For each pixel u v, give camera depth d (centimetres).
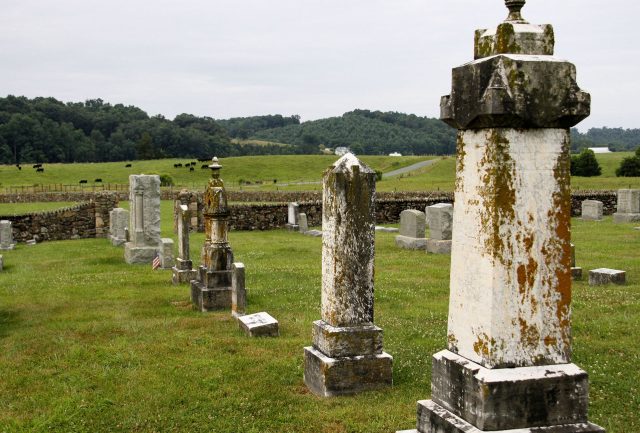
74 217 3153
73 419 753
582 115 477
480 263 487
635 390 803
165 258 2014
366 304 822
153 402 802
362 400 781
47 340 1103
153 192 2188
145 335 1132
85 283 1727
